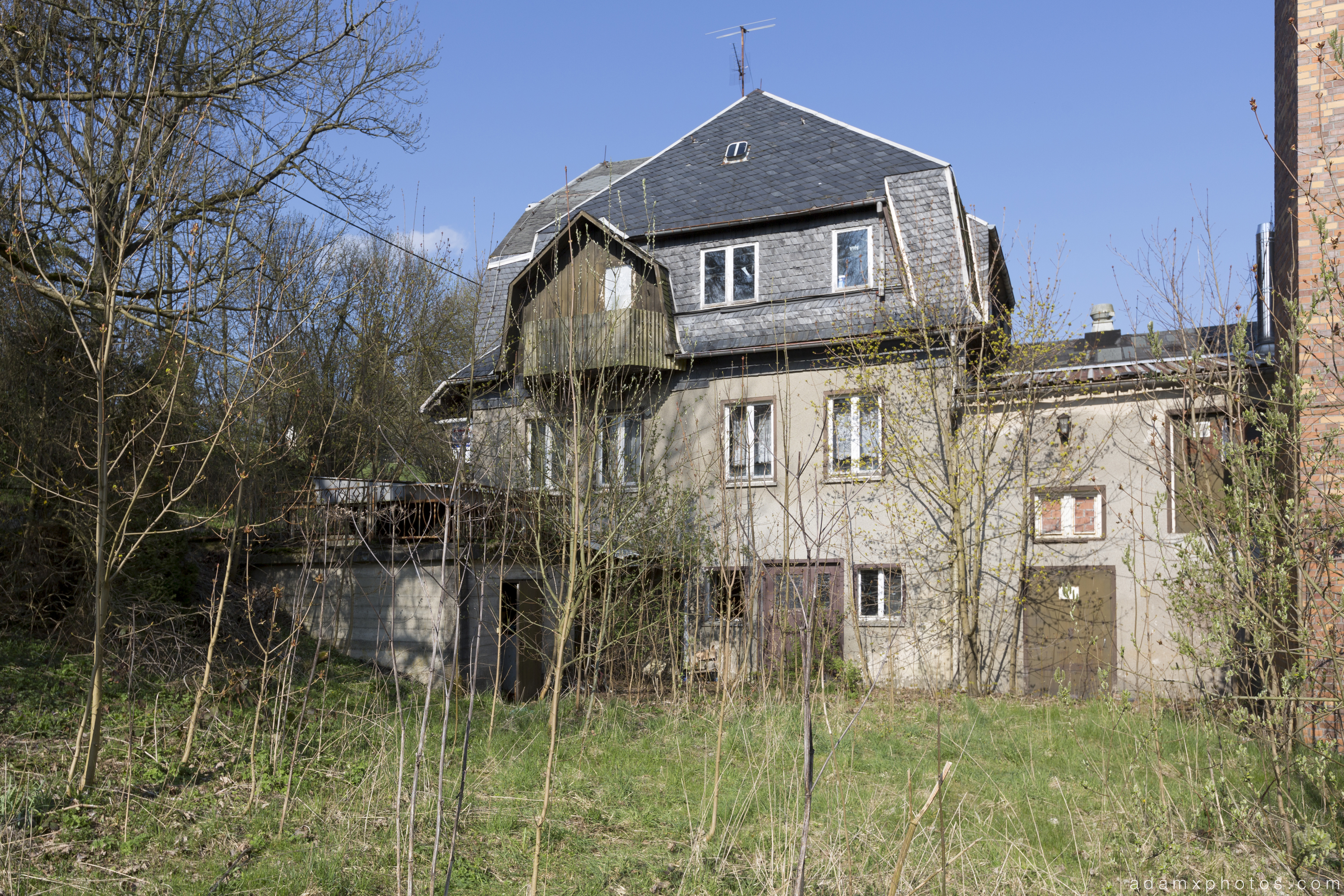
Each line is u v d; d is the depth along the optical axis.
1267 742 6.29
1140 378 14.44
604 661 13.47
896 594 16.52
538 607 14.30
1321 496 5.77
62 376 10.08
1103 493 15.27
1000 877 5.83
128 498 8.76
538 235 19.86
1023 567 15.49
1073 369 16.08
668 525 15.06
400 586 12.93
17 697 8.41
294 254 13.31
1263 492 6.03
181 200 9.31
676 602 14.68
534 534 13.07
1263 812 5.96
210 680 9.23
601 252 18.81
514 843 6.83
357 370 20.05
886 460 16.22
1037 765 9.28
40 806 6.50
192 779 7.60
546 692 12.73
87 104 7.01
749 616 12.62
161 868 5.94
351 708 10.15
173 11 10.23
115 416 10.32
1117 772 8.58
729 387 17.66
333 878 5.86
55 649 9.65
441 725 9.94
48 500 9.54
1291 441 5.94
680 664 14.53
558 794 8.09
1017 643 15.56
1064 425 15.59
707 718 11.59
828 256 18.31
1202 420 11.04
